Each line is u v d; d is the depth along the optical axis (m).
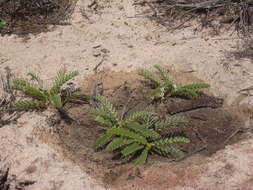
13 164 1.30
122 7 1.97
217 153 1.33
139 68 1.66
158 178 1.25
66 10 1.94
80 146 1.38
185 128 1.45
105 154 1.36
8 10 1.89
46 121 1.44
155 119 1.47
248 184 1.22
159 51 1.73
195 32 1.83
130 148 1.32
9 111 1.47
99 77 1.62
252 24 1.84
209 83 1.60
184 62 1.68
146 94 1.57
